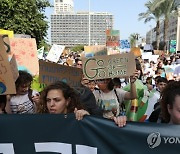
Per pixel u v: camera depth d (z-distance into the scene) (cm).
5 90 309
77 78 488
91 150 275
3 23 1950
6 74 307
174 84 277
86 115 275
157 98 545
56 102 313
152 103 536
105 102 471
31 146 279
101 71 462
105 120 273
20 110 412
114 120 272
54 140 278
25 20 2000
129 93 476
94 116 275
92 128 274
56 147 279
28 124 278
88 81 469
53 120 278
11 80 308
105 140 273
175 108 265
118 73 456
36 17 2112
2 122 278
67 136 277
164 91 282
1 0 1909
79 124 276
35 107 421
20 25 1984
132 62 450
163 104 282
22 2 1984
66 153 279
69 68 484
